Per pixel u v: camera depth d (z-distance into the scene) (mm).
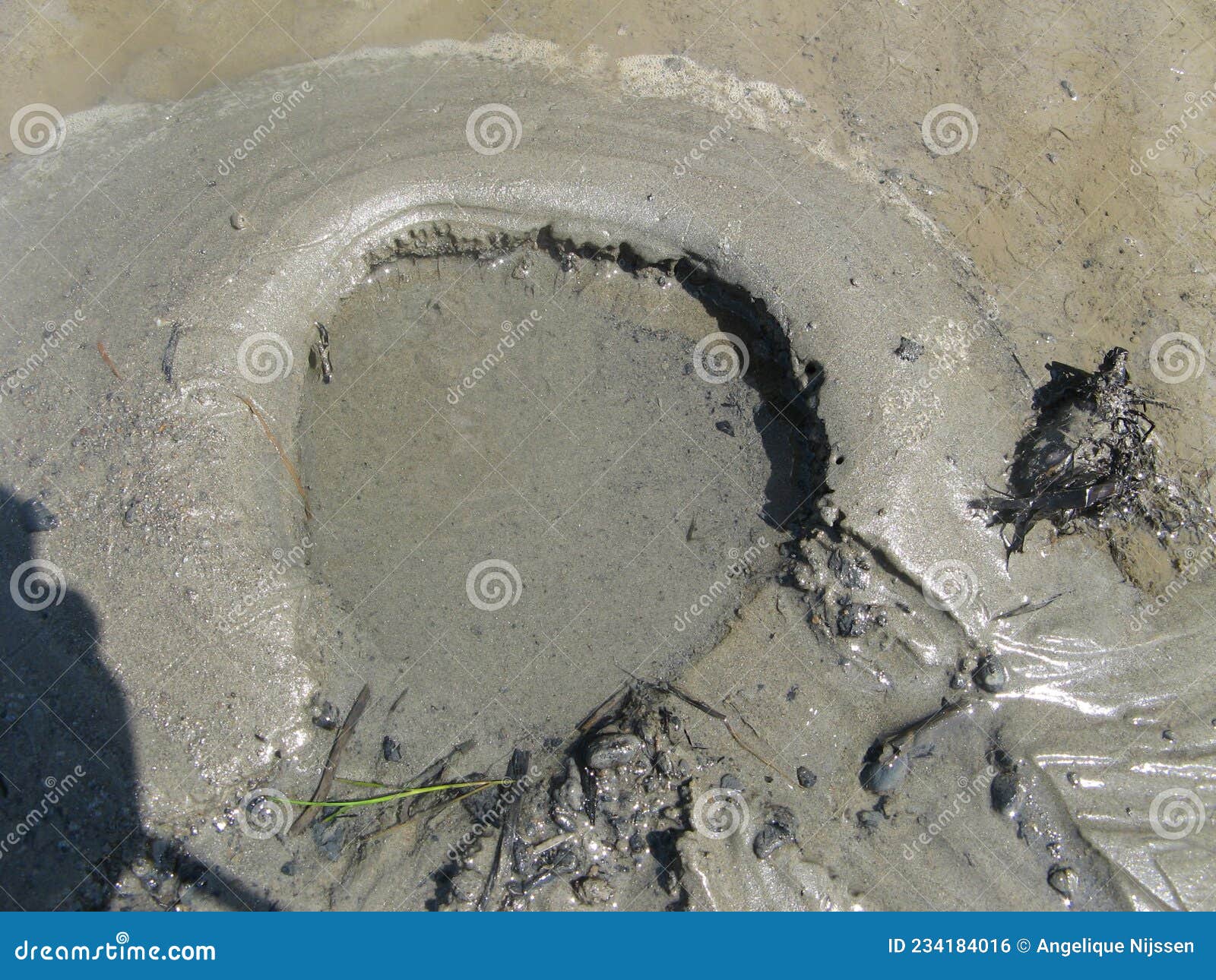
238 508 5879
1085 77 8414
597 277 7121
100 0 7820
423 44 7945
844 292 6629
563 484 6480
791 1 8578
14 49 7602
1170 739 5754
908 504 5977
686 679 5789
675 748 5484
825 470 6141
